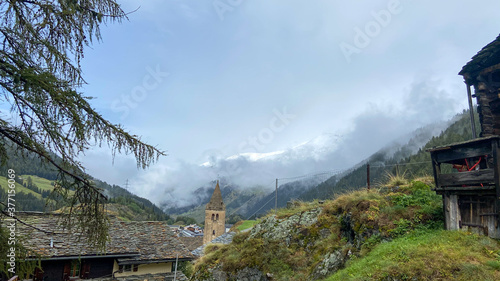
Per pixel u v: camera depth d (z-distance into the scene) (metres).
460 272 6.55
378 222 10.66
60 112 3.72
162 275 15.88
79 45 4.11
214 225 70.06
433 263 7.11
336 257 10.96
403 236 9.61
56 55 3.83
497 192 7.67
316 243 13.16
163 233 18.30
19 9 3.67
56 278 12.73
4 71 3.51
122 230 16.58
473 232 8.38
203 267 16.16
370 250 9.80
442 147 9.16
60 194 4.09
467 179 8.62
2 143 3.65
